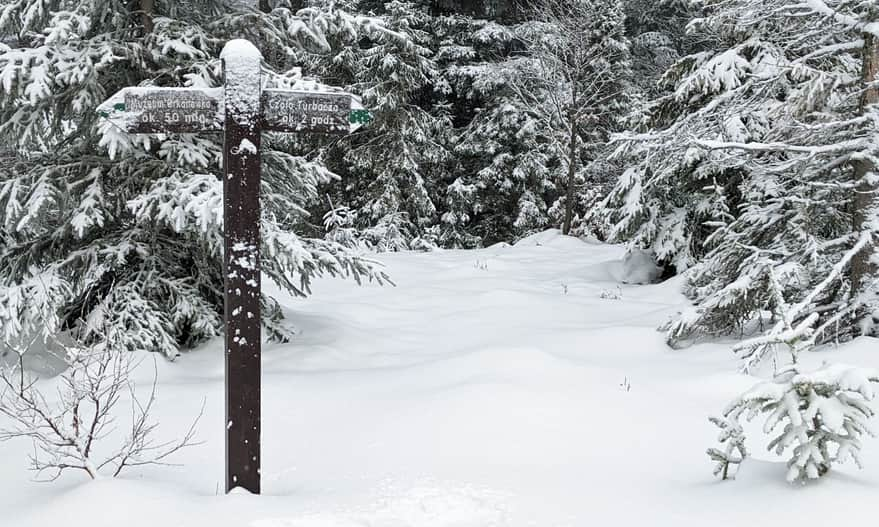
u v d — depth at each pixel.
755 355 6.59
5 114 7.18
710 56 12.27
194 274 8.16
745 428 5.45
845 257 7.20
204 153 7.36
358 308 10.72
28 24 7.02
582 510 3.88
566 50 22.39
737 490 3.98
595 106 22.88
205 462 4.92
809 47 8.98
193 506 3.86
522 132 23.53
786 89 10.05
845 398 3.77
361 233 20.98
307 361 7.76
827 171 8.29
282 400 6.24
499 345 7.82
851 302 7.45
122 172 7.61
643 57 26.27
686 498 4.02
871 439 4.98
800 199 8.16
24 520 3.77
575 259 16.22
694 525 3.64
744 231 8.84
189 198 6.79
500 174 24.12
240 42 4.24
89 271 7.41
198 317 7.58
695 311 8.07
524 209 23.98
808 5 7.63
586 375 6.79
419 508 3.91
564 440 5.14
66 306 7.81
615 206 14.12
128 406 6.00
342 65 21.55
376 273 8.22
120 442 5.24
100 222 7.05
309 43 8.45
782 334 4.07
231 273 4.17
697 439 5.19
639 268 13.75
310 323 9.35
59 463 4.61
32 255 7.72
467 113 26.20
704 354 7.77
